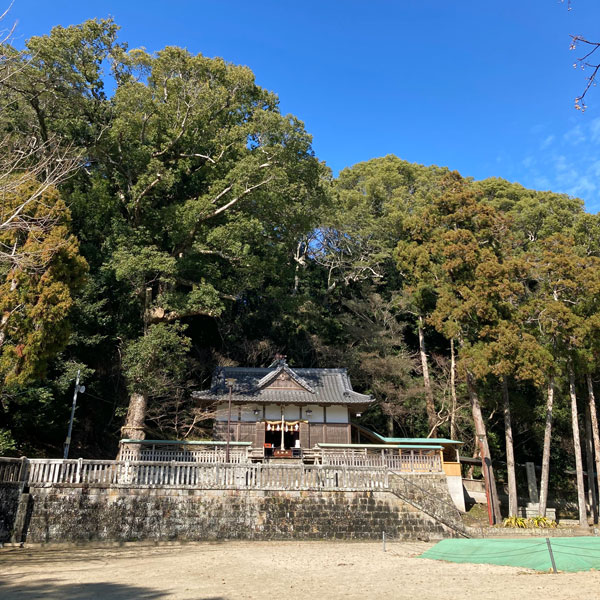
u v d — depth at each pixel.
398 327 31.95
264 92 28.23
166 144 25.02
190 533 15.29
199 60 25.97
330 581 9.67
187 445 21.77
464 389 28.64
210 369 29.28
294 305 26.45
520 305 23.22
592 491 24.61
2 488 14.49
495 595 8.17
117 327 24.25
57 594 8.30
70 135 22.81
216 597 8.08
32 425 21.73
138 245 23.19
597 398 27.41
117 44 24.34
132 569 10.88
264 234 25.50
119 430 26.12
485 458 21.69
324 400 23.75
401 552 13.95
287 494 16.23
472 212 23.89
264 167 23.61
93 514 14.92
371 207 39.25
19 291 15.35
